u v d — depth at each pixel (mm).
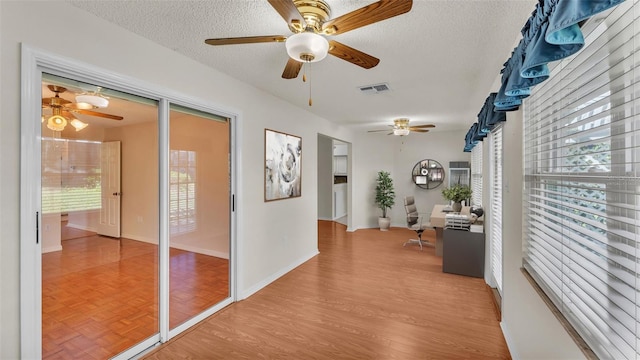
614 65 962
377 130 6707
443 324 2678
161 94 2322
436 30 2018
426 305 3064
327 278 3857
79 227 2113
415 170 7230
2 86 1516
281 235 3953
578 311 1252
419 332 2545
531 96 1786
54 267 1951
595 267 1111
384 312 2912
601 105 1054
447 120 5348
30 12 1605
